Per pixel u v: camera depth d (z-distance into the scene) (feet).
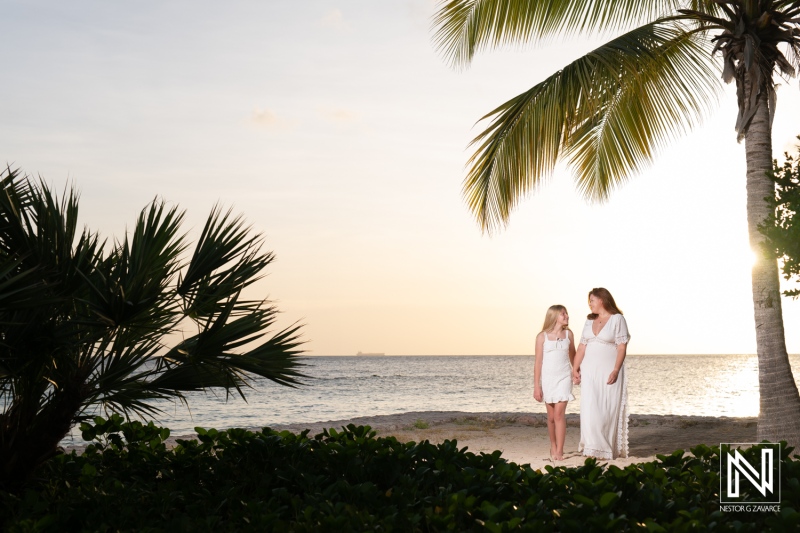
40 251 13.83
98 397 14.80
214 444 16.78
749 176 27.12
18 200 14.34
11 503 12.62
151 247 14.46
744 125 27.07
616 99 31.94
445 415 45.65
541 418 41.01
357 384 225.76
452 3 31.60
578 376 26.16
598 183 35.24
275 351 14.65
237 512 11.21
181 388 14.82
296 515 11.07
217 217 15.46
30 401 14.42
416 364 651.66
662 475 12.56
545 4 29.84
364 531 9.93
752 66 26.89
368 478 13.87
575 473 12.75
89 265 14.49
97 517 11.43
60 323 14.15
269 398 140.56
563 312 26.35
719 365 519.19
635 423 38.68
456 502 10.93
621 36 29.43
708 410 86.02
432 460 14.37
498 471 13.07
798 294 18.30
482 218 32.55
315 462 14.76
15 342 13.08
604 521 9.40
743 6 27.14
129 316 13.64
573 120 29.60
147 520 11.58
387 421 41.37
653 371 353.31
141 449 16.71
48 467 15.51
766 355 26.25
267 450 15.38
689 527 9.49
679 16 28.58
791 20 26.89
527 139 30.14
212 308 14.69
